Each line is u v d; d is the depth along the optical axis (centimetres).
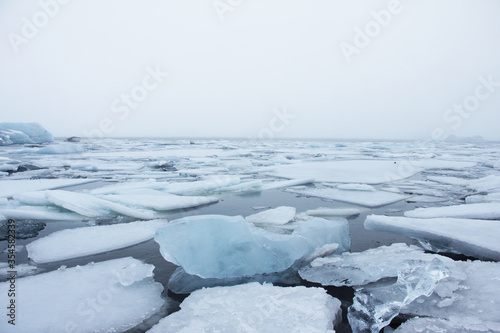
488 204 491
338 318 196
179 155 1816
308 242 301
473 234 335
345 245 322
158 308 210
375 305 201
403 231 367
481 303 200
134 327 189
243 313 194
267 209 518
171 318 191
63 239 351
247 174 988
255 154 1998
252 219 433
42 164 1273
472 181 766
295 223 421
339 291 233
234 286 234
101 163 1314
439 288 217
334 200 591
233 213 489
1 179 852
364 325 187
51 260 295
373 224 396
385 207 530
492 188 665
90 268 271
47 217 445
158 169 1121
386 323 186
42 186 715
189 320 188
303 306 200
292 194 659
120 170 1091
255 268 262
